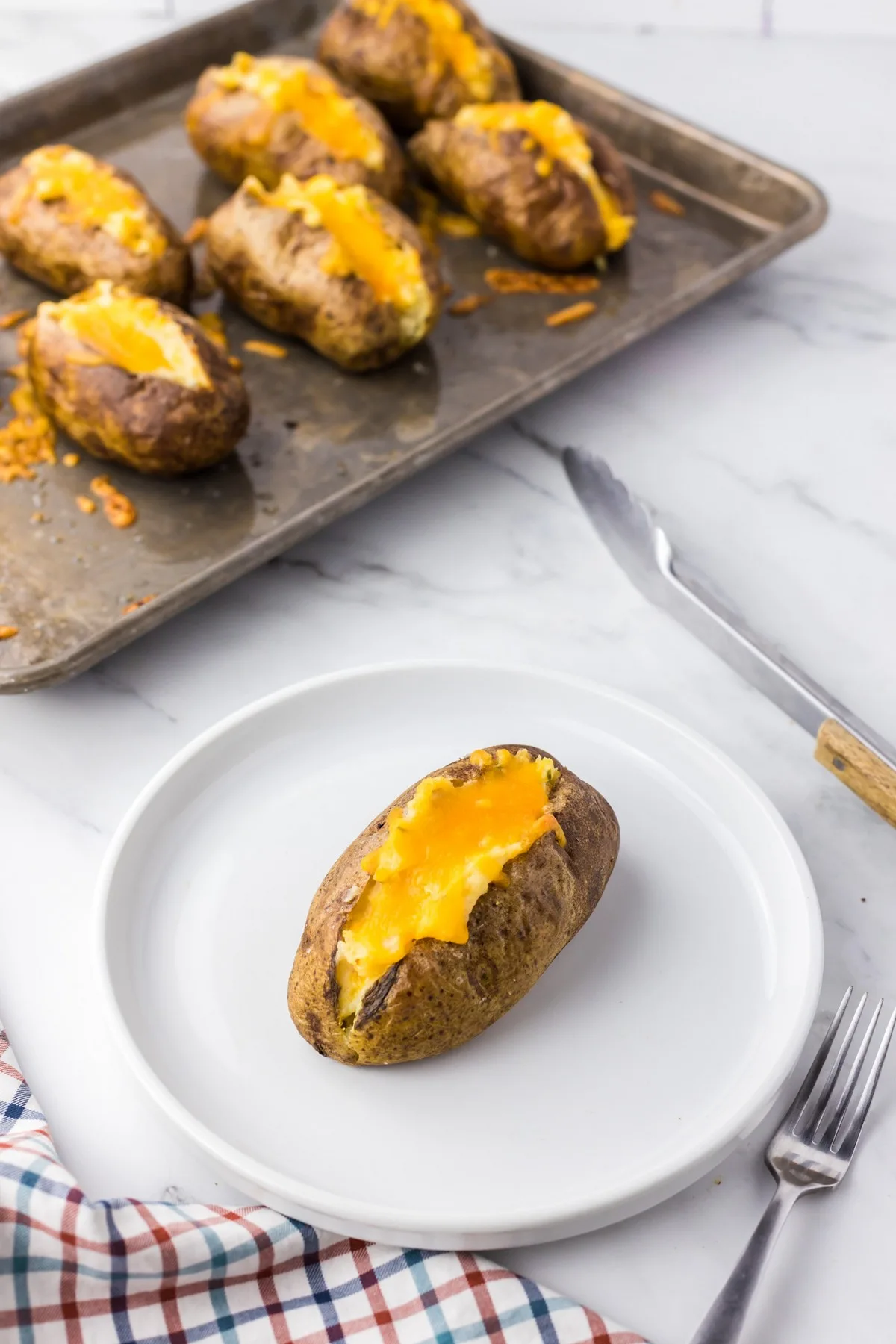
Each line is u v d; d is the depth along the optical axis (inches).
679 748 27.1
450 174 37.7
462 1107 23.4
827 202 37.2
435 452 31.6
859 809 27.8
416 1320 22.2
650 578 30.6
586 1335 22.0
